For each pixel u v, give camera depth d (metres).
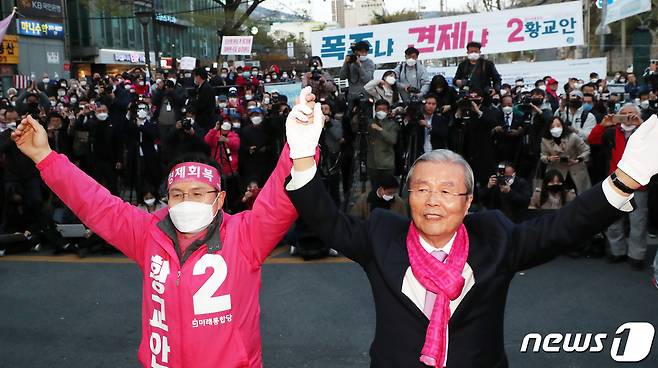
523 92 11.55
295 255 6.94
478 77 9.44
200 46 48.78
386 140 7.86
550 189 6.88
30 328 5.04
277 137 8.16
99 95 13.74
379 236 1.97
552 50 28.19
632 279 5.77
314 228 1.97
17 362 4.43
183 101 11.01
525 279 5.86
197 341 2.23
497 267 1.83
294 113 1.87
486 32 12.64
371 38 13.23
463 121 8.33
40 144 2.33
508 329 4.71
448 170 1.86
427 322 1.83
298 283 5.95
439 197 1.83
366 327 4.86
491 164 8.23
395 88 8.82
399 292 1.86
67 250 7.30
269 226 2.20
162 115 10.22
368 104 8.41
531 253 1.85
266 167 8.18
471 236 1.95
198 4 45.47
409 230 1.98
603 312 4.98
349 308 5.27
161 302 2.28
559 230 1.81
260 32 47.97
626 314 4.92
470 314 1.83
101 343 4.74
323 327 4.89
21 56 27.42
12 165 7.34
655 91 10.36
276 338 4.70
